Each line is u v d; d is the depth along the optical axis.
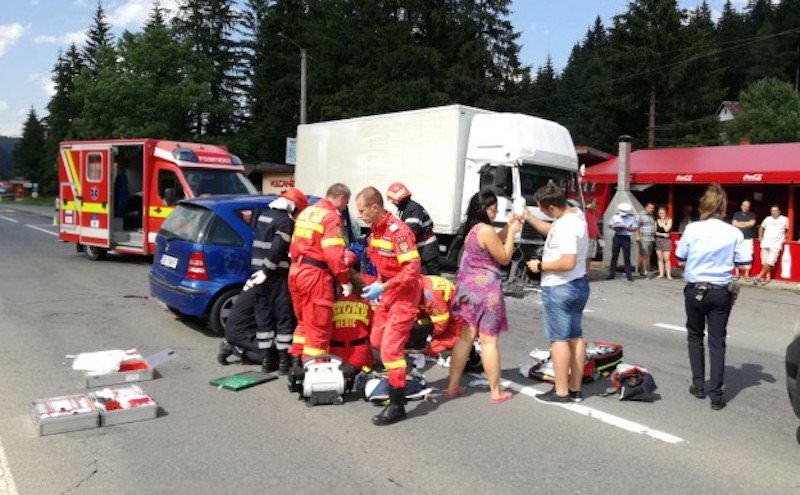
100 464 4.26
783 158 16.89
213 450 4.51
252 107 50.19
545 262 5.45
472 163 13.59
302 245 5.72
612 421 5.20
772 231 15.17
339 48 41.84
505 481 4.08
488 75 39.69
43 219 34.97
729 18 74.88
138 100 43.50
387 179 15.03
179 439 4.70
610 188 20.28
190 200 8.08
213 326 7.63
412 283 5.17
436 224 13.86
